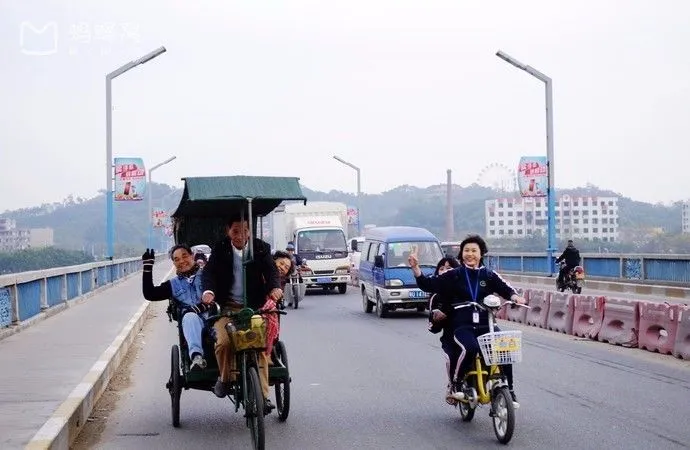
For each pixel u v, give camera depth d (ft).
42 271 63.26
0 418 26.91
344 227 125.90
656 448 26.05
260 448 24.58
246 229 28.81
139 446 27.55
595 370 42.11
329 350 51.80
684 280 92.02
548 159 119.55
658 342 48.70
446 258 36.91
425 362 46.39
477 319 28.66
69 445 26.86
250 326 26.14
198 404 35.14
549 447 26.37
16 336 51.60
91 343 47.80
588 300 57.31
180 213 36.17
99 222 458.91
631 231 326.24
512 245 309.01
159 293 30.68
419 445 27.12
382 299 74.43
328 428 29.86
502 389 27.02
